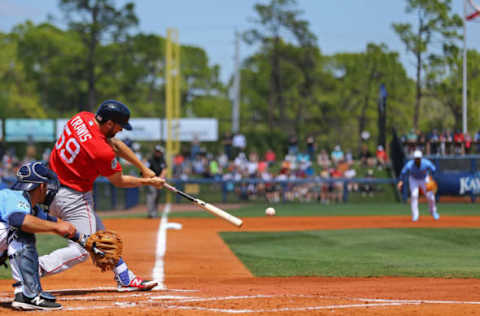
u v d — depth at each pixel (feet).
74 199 65.67
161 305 58.75
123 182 68.49
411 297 64.75
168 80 362.74
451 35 444.96
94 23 596.29
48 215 61.16
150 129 453.17
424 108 489.67
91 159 64.39
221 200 301.22
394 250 127.13
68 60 630.33
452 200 297.74
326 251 126.21
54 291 71.36
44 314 54.03
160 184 70.59
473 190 291.38
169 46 371.76
